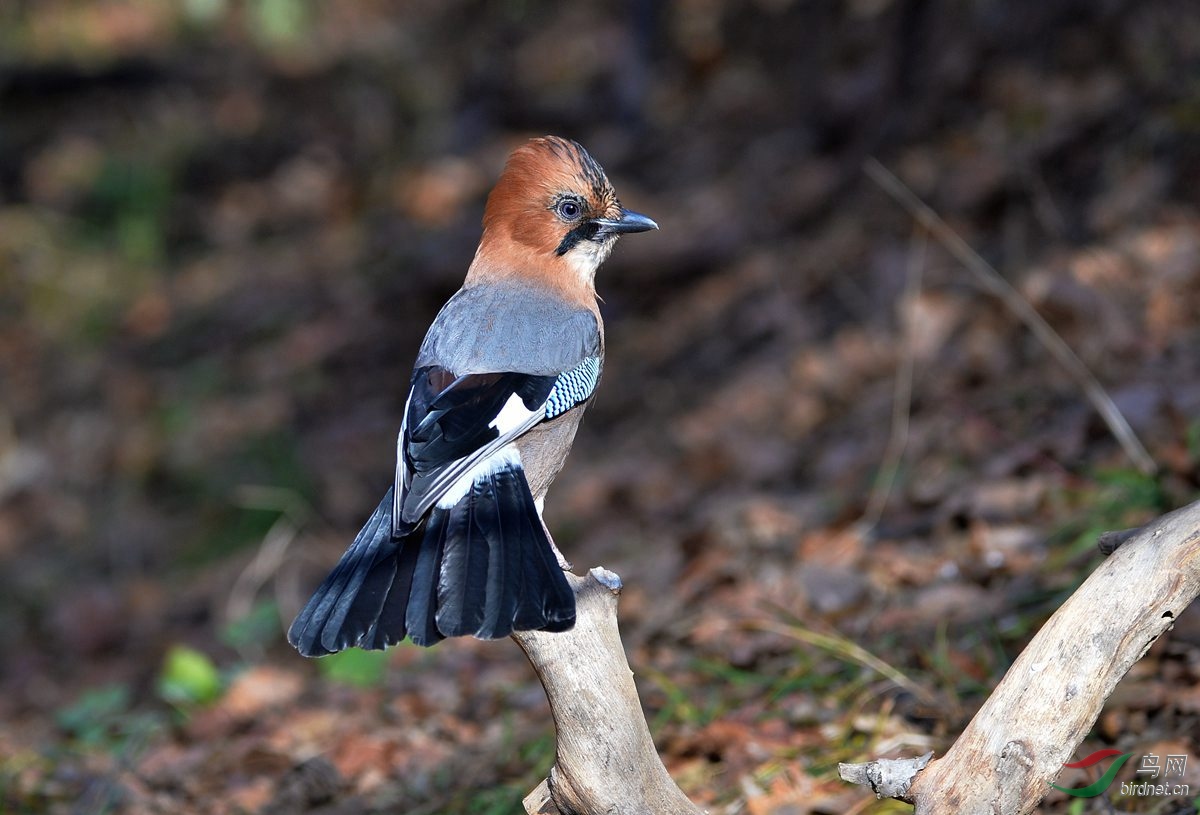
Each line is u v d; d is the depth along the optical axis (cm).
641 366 1440
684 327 1466
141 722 962
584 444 1358
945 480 952
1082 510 833
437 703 876
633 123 1944
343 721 891
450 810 720
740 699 753
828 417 1188
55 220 2206
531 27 2342
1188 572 450
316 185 2183
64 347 1933
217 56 2594
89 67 2550
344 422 1583
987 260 1255
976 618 759
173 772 861
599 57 2194
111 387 1800
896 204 1438
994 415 1020
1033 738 455
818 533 945
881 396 1150
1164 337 1028
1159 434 891
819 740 684
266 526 1440
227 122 2403
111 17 2736
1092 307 1090
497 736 799
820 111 1703
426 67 2355
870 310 1300
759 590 873
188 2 2275
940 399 1088
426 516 532
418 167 2125
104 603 1364
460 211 1952
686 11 2069
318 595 502
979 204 1347
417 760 792
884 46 1716
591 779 486
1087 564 769
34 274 2088
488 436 563
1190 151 1244
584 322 646
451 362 609
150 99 2492
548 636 488
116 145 2366
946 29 1597
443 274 1759
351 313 1798
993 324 1154
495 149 2081
